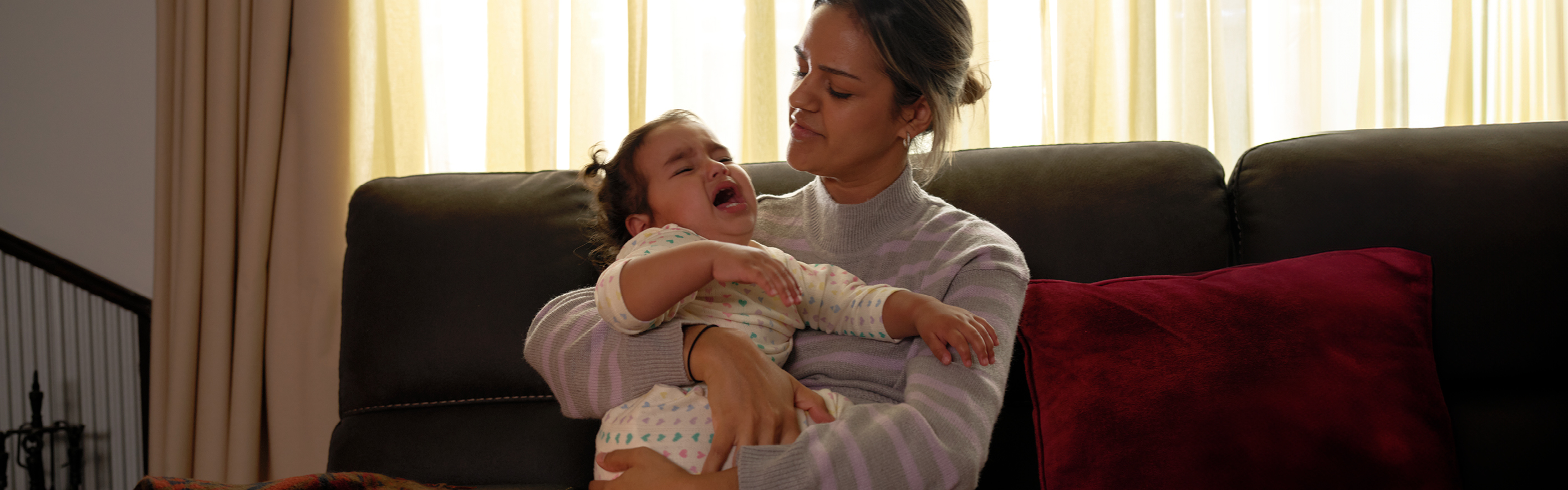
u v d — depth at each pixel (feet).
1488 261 3.68
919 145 3.96
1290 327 3.38
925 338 2.90
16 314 6.81
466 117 6.67
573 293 3.53
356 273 4.30
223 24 5.97
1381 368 3.32
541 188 4.47
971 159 4.33
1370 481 3.15
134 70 6.71
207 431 5.87
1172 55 6.22
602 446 3.04
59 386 6.84
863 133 3.55
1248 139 6.12
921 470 2.56
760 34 6.20
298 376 5.87
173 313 5.99
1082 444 3.34
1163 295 3.55
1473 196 3.75
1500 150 3.84
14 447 6.79
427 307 4.15
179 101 6.08
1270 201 4.02
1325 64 6.34
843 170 3.68
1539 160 3.77
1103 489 3.26
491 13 6.40
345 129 6.03
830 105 3.55
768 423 2.74
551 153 6.31
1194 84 6.11
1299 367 3.30
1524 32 6.30
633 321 2.93
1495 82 6.34
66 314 6.84
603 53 6.45
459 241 4.25
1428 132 4.02
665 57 6.58
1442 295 3.69
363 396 4.14
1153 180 4.08
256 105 5.93
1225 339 3.37
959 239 3.43
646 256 2.97
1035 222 4.05
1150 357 3.39
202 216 6.02
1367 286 3.52
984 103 4.57
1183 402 3.28
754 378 2.84
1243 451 3.19
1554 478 3.54
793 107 3.66
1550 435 3.58
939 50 3.59
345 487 2.91
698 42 6.50
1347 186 3.88
